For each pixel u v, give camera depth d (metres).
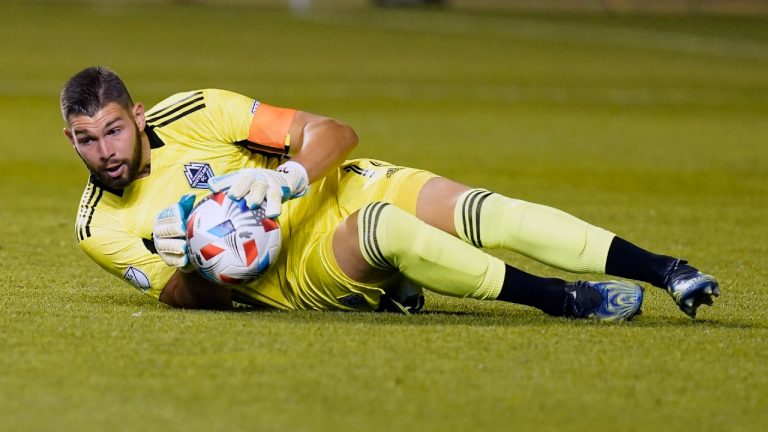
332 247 13.84
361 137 44.72
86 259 20.14
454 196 14.14
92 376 11.20
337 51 87.81
